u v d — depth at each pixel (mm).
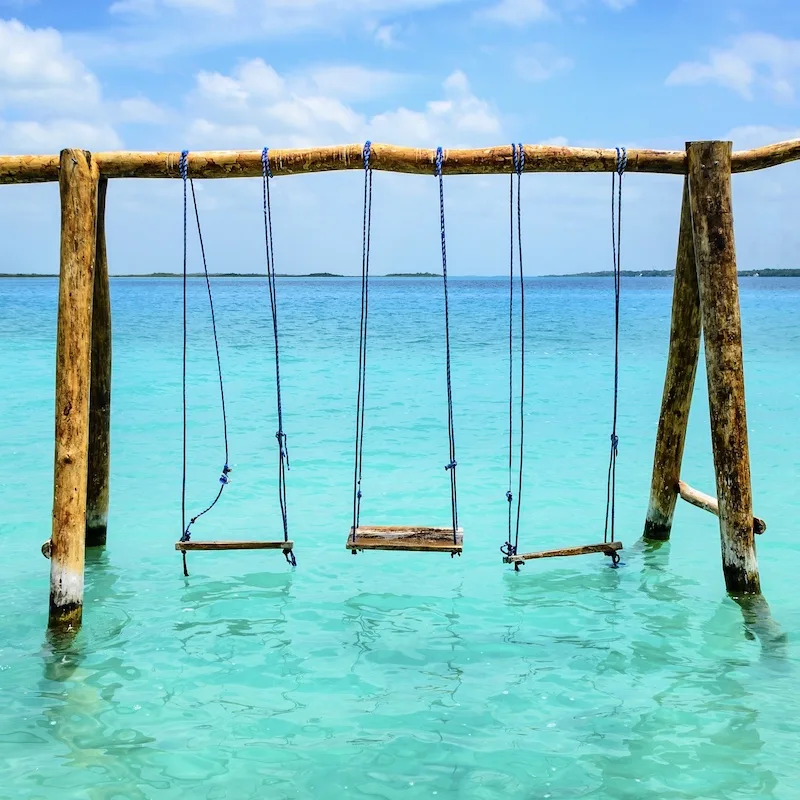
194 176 6551
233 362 22297
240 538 8352
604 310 51969
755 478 10352
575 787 4340
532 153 6551
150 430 13500
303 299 73125
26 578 7262
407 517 9047
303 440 12805
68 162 6012
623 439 12828
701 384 17844
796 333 31219
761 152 6734
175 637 6188
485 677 5570
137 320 38750
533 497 9773
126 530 8594
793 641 6098
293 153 6504
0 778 4395
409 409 15453
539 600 6906
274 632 6289
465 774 4457
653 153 6695
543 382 18750
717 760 4578
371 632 6297
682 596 6965
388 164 6539
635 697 5285
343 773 4469
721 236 6633
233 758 4617
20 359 22047
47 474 10594
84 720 5008
